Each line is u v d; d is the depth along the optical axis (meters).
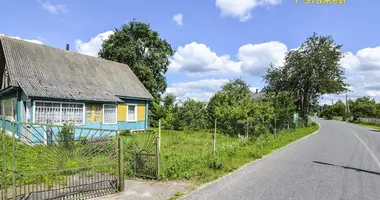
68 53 19.56
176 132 19.19
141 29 28.67
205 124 22.34
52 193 5.27
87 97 15.59
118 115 19.38
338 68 34.38
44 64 16.66
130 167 7.20
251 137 14.86
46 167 5.71
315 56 34.16
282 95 25.62
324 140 16.86
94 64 20.78
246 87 38.50
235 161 8.80
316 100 37.03
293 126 24.69
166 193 5.54
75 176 6.25
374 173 7.50
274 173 7.42
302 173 7.44
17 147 5.29
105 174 6.27
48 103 13.75
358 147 13.43
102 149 6.20
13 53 15.50
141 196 5.34
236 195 5.43
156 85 29.92
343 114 72.19
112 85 19.72
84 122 15.65
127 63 28.30
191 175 6.89
